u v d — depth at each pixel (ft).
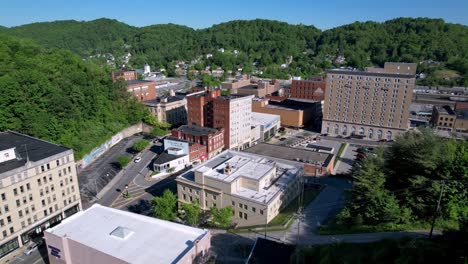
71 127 426.51
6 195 233.96
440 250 149.79
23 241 250.78
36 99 398.83
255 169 291.79
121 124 526.16
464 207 199.41
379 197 217.77
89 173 385.91
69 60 555.28
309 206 289.12
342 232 221.46
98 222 218.79
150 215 288.71
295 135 582.76
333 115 576.61
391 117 535.60
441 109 602.03
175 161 394.73
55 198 273.13
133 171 392.68
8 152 254.68
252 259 193.98
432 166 203.92
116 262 182.39
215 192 270.05
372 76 531.50
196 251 191.52
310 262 190.49
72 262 205.57
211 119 476.13
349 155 476.13
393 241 179.01
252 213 256.11
